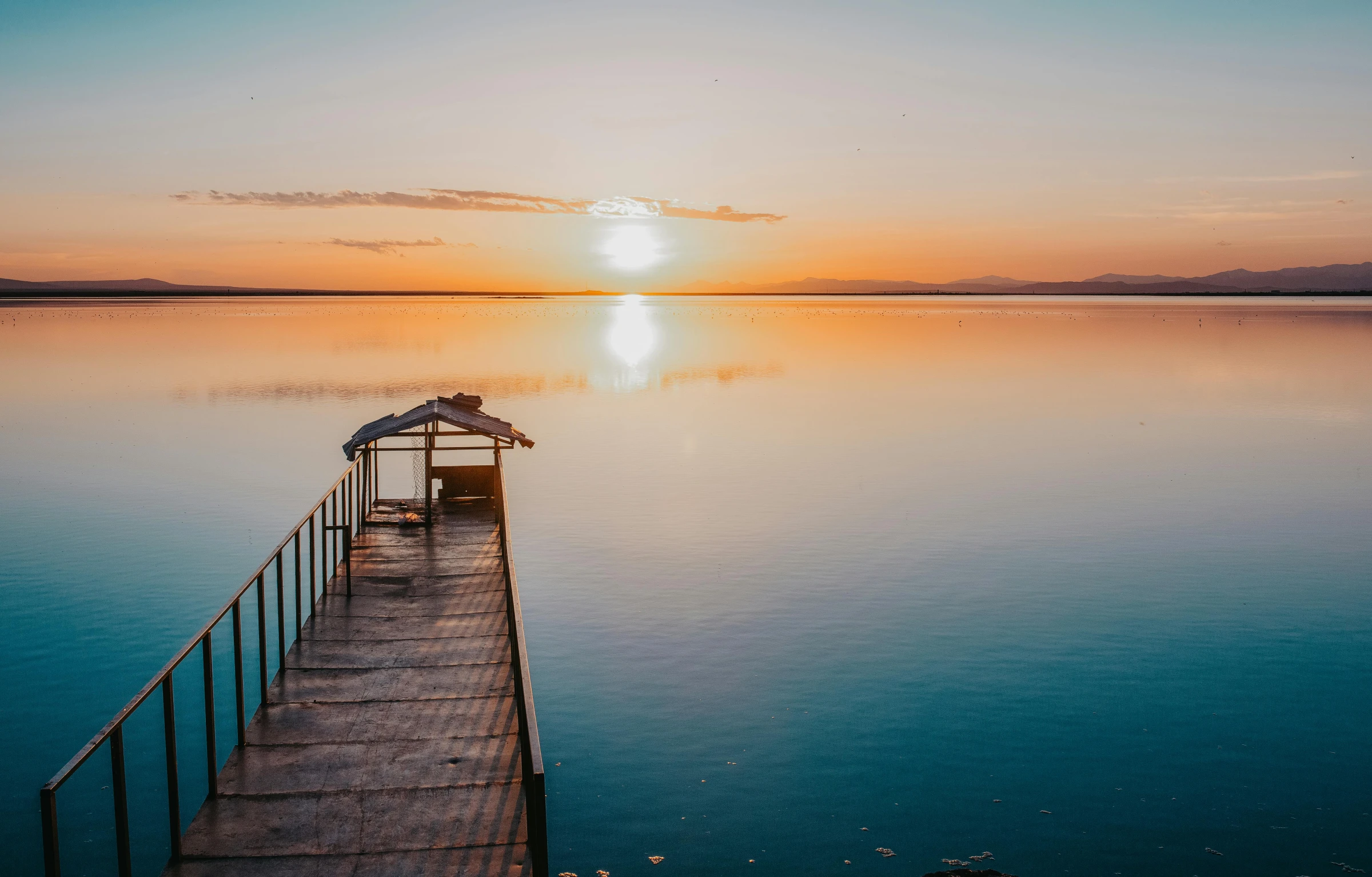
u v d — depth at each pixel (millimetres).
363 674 12062
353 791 9336
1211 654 18016
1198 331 140500
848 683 16812
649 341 122625
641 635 19000
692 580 22344
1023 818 12891
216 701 15898
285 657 12570
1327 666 17438
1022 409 53719
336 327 149875
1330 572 22938
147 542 24562
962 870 11766
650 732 15172
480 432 18469
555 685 16812
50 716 15297
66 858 11836
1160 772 13961
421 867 8172
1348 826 12641
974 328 159250
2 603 20016
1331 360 87062
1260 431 45312
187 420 45375
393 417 20344
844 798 13375
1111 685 16703
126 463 34781
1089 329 152375
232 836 8547
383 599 14914
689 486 32625
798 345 113812
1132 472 35312
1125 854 12109
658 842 12438
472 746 10266
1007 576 22594
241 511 27828
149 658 17422
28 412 48000
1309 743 14727
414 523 19562
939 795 13453
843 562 23719
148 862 11773
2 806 12984
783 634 19031
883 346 111000
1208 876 11625
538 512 28859
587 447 40625
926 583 22172
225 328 141625
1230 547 25141
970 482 33375
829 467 36125
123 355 85938
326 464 34938
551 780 13836
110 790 13469
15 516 27109
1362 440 42469
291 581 21391
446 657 12609
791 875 11719
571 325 171625
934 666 17531
